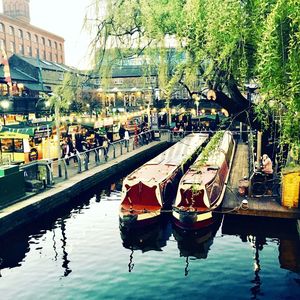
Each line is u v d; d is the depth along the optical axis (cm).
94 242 1402
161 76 921
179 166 1980
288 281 1056
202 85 893
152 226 1501
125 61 1016
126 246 1362
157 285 1064
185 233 1419
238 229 1444
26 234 1485
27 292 1046
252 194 1568
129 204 1608
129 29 930
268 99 586
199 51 741
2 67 4384
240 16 620
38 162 1830
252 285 1038
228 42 645
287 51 507
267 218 1426
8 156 2173
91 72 1004
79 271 1165
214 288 1032
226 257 1222
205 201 1457
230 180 1944
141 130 3372
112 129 3312
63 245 1379
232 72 742
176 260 1227
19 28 6462
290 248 1274
